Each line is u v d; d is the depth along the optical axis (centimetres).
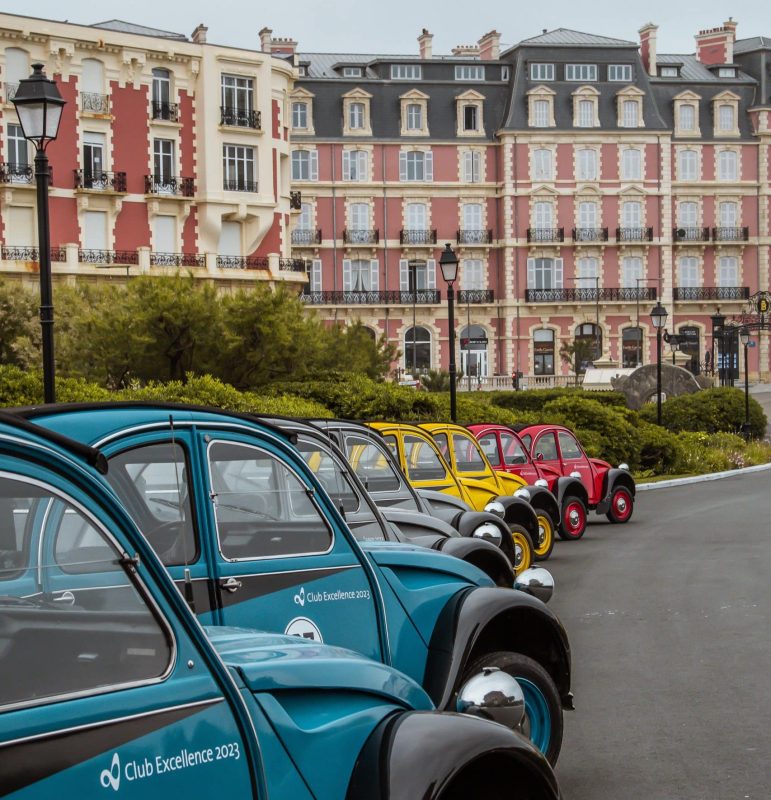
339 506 704
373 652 611
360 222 9000
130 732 349
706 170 9356
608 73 9156
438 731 434
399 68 9119
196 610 538
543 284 9144
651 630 1280
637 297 9194
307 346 3334
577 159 9094
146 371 3238
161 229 5778
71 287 4228
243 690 394
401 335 9081
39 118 1357
